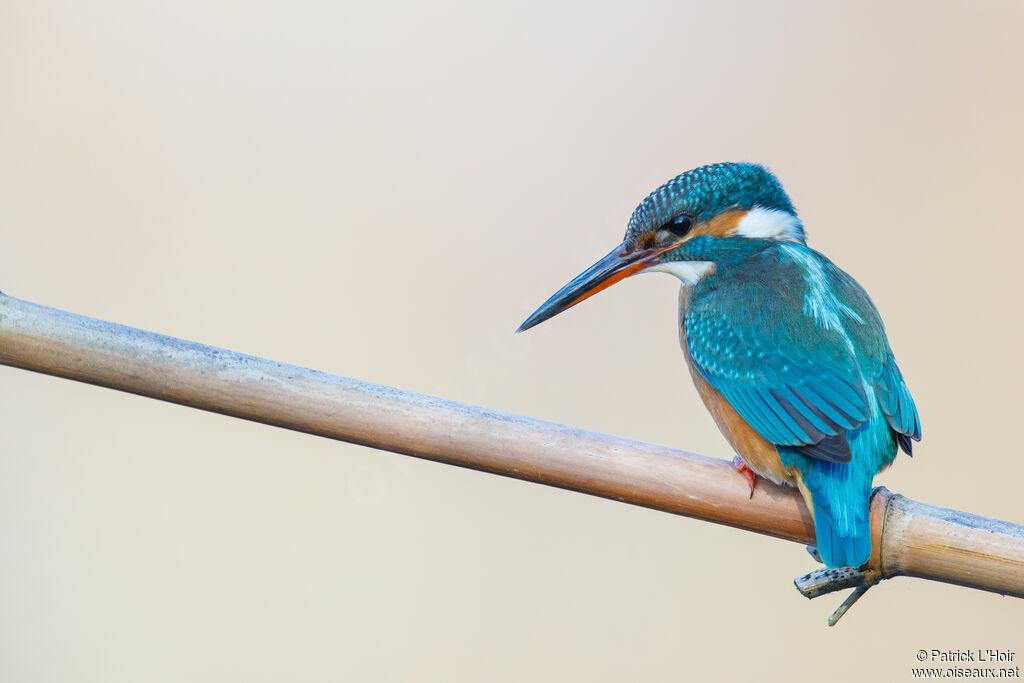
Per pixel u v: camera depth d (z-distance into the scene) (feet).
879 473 12.64
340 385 12.55
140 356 12.53
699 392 12.75
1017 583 12.51
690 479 12.58
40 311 12.54
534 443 12.55
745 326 12.70
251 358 12.55
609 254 12.80
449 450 12.55
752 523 12.59
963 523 12.53
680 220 12.77
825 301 12.70
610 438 12.57
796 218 12.80
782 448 12.60
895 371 12.67
